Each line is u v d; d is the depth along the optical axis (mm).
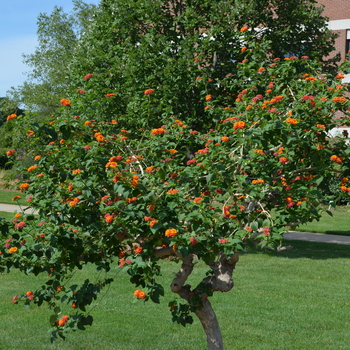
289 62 5391
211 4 10344
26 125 4262
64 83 22656
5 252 3914
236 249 3465
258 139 3725
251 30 10547
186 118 9609
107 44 10875
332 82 4961
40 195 3955
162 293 3451
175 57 10586
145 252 3525
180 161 4812
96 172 3594
